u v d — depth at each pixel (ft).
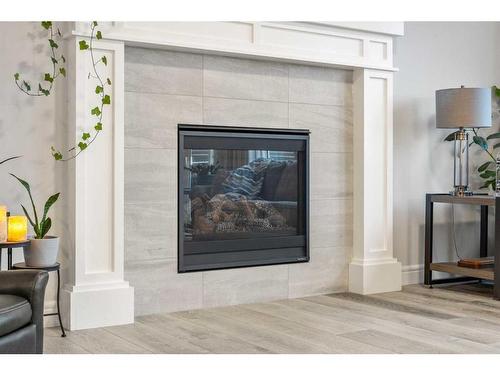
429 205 18.15
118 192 13.74
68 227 13.58
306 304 15.78
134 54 14.29
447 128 17.94
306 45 16.12
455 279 18.95
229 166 15.67
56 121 13.51
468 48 19.71
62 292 13.50
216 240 15.46
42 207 13.41
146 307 14.56
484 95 17.28
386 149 17.43
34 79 13.30
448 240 19.45
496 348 11.83
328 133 16.96
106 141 13.65
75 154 13.29
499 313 14.84
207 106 15.20
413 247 18.66
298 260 16.55
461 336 12.73
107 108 13.62
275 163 16.29
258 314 14.65
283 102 16.25
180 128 14.88
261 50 15.38
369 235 17.22
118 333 12.96
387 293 17.16
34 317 9.73
